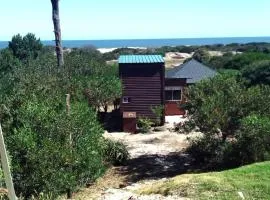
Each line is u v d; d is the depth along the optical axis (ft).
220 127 61.77
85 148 44.29
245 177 45.65
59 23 90.27
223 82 65.77
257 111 61.72
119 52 281.74
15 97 50.96
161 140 85.46
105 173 60.29
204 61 196.85
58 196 42.04
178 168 66.08
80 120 44.19
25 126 40.32
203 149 64.28
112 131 94.89
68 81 73.92
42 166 38.81
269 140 57.21
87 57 102.47
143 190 47.73
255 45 348.18
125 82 101.30
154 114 100.22
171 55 298.56
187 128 64.44
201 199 40.93
